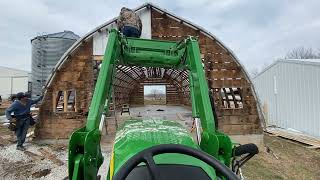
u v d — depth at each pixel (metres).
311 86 15.55
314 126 15.25
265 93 21.98
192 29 12.22
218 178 2.27
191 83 4.37
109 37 4.34
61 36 22.75
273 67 20.39
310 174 9.15
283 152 11.79
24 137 10.44
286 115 18.45
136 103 27.83
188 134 3.28
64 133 11.59
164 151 1.89
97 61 11.77
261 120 12.05
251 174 8.50
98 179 3.51
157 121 4.12
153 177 1.71
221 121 11.94
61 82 11.70
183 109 21.20
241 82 12.16
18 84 50.22
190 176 2.20
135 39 5.26
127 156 2.62
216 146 3.06
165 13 12.07
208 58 12.14
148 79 25.47
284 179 8.41
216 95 12.03
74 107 12.02
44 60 22.45
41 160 9.05
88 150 2.94
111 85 4.21
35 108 25.31
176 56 5.27
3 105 31.05
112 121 13.45
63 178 7.38
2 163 8.71
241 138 11.95
